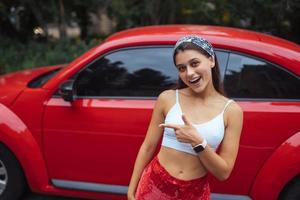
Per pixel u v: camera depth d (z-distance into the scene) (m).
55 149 3.51
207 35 3.33
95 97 3.44
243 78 3.23
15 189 3.68
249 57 3.22
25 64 6.75
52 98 3.49
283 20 6.20
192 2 6.88
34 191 3.67
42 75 4.25
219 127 2.15
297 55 3.19
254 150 3.17
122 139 3.35
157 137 2.36
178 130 2.07
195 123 2.16
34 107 3.50
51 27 8.82
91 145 3.42
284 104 3.15
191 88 2.17
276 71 3.19
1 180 3.70
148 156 2.40
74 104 3.42
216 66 2.22
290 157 3.10
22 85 3.83
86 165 3.48
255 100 3.21
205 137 2.14
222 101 2.19
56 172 3.56
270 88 3.20
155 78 3.36
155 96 3.34
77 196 3.61
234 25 6.65
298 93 3.16
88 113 3.39
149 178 2.33
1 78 4.25
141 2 7.23
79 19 8.62
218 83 2.24
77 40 7.62
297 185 3.19
